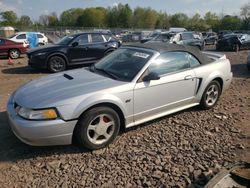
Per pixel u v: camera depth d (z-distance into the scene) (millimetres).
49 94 3910
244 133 4688
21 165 3723
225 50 21250
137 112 4426
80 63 10992
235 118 5348
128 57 4871
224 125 5004
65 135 3775
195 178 3430
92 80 4348
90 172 3553
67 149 4086
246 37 21438
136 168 3635
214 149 4141
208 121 5156
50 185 3316
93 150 4059
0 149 4098
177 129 4789
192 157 3904
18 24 84875
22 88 4430
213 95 5719
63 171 3582
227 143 4332
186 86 5016
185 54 5098
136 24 96188
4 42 16109
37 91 4070
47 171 3590
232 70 10969
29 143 3760
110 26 95188
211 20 98438
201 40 18578
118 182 3357
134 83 4297
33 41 22281
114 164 3727
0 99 6637
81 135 3879
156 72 4586
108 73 4641
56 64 10594
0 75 10164
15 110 3920
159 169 3615
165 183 3334
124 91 4172
